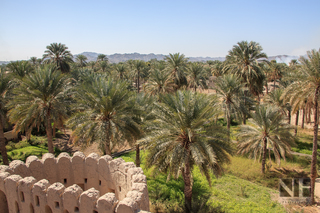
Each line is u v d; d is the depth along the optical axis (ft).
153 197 45.70
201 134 39.99
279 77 163.63
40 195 25.68
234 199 47.88
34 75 56.03
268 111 66.18
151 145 38.96
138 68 155.22
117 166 30.45
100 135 43.29
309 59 49.21
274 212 44.34
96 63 255.50
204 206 42.78
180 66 109.09
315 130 50.96
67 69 120.67
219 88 79.56
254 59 88.43
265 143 64.64
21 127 55.98
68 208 24.35
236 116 78.13
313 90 49.44
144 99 59.77
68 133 94.02
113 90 45.19
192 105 38.86
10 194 27.63
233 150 41.09
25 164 31.04
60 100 58.03
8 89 59.36
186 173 41.27
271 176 62.08
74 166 33.12
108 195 22.86
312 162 51.52
